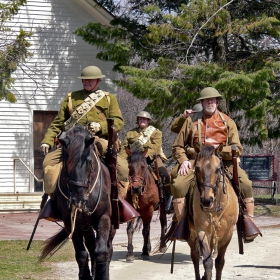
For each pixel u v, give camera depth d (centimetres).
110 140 841
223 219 816
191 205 853
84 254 798
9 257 1185
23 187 2280
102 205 809
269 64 2005
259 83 1928
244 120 2383
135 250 1359
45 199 923
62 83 2355
